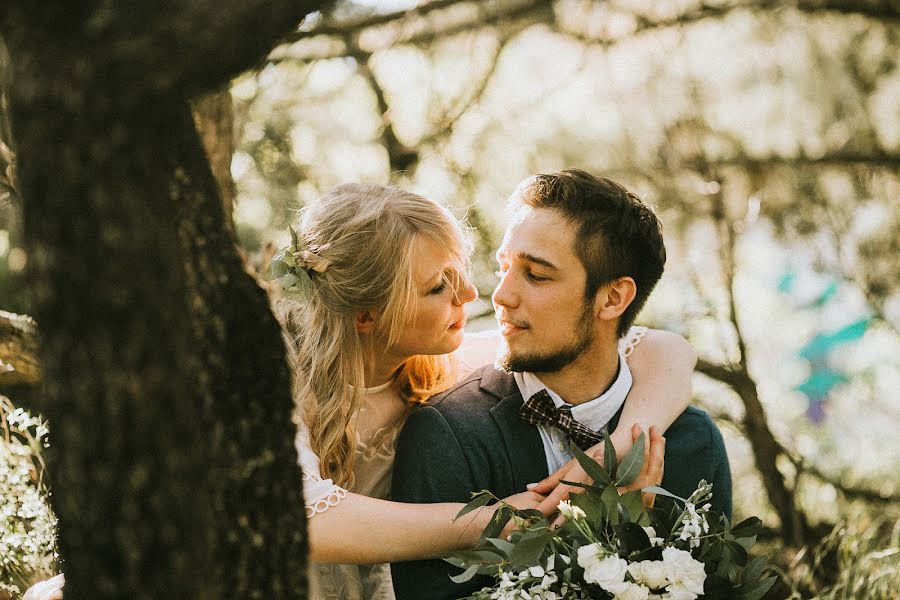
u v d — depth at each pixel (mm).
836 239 4527
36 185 948
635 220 1953
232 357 1147
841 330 6047
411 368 2135
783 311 6066
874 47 4461
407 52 4605
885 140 4520
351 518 1762
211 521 1074
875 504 4688
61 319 957
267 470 1170
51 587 1754
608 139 4496
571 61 4555
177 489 985
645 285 2006
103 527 980
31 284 972
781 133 4488
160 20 940
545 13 4316
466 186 4449
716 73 4496
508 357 1934
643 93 4426
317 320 1979
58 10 953
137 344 952
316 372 1956
